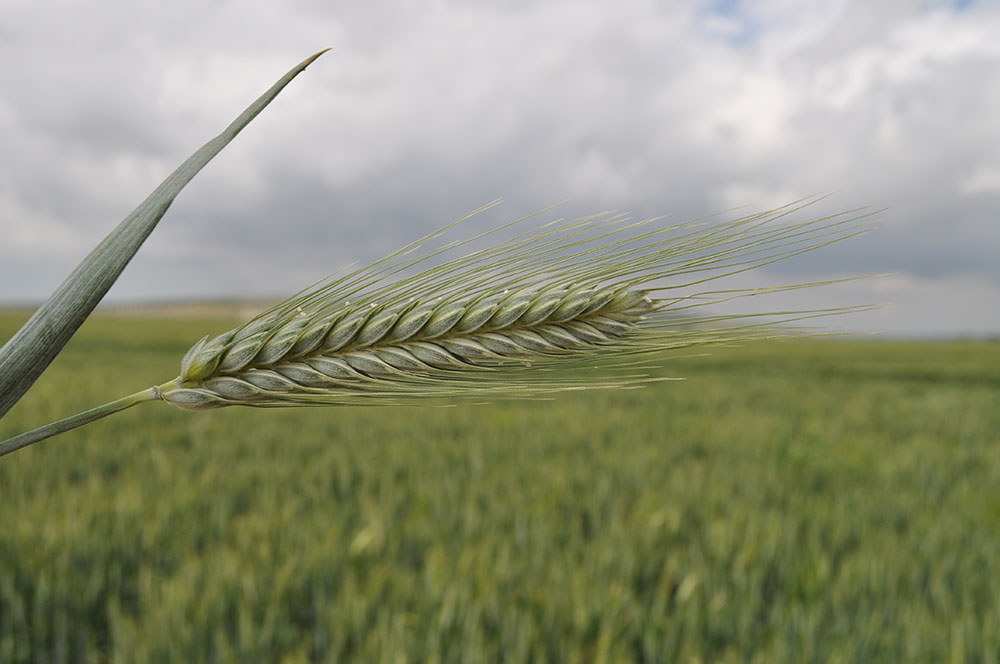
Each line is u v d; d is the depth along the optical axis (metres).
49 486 6.21
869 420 11.95
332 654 3.19
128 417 10.00
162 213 1.30
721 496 5.91
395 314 1.37
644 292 1.46
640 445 8.22
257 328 1.34
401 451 7.58
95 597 3.80
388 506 5.28
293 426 9.42
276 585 3.77
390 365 1.37
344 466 6.64
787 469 7.23
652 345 1.42
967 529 5.28
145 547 4.48
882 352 44.97
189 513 5.07
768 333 1.39
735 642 3.56
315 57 1.45
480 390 1.28
